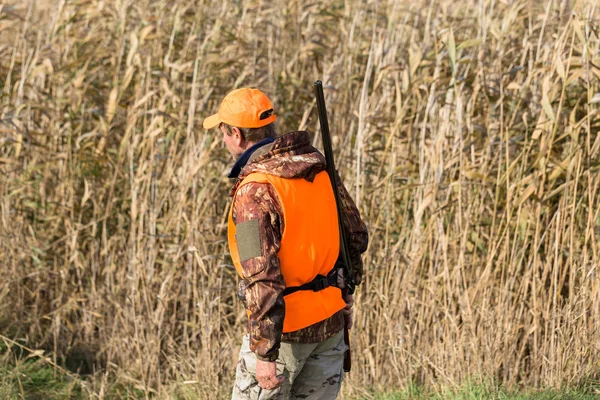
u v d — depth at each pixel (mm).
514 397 7633
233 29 10969
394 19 9984
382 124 9562
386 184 8938
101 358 9547
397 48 10141
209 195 9570
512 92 9109
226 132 5102
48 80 11133
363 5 10531
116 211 10172
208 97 10055
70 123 10266
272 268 4637
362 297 8781
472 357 8148
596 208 8328
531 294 8328
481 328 8117
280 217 4750
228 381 8594
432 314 8508
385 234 8820
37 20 11688
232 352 8766
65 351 9656
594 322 7930
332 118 10078
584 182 8391
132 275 9531
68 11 10875
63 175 10250
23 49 10883
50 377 9008
